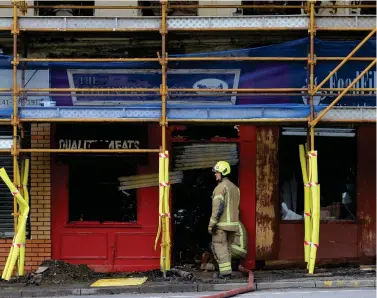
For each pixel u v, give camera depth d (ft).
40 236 41.98
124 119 37.70
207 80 40.57
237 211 38.99
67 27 38.11
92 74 40.65
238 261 40.73
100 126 41.75
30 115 37.63
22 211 38.32
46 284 37.58
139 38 40.96
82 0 42.50
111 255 42.16
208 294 34.91
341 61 39.37
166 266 38.42
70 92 40.37
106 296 34.91
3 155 41.88
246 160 42.47
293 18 38.06
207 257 41.73
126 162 42.47
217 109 37.91
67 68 40.52
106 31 38.27
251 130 42.45
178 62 40.45
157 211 42.45
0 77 40.29
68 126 41.70
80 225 42.24
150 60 37.93
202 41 41.45
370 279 37.32
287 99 39.86
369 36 37.47
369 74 40.04
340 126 42.01
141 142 41.78
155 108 37.83
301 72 39.70
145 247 42.29
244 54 39.93
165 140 39.04
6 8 41.55
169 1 42.37
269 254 42.39
